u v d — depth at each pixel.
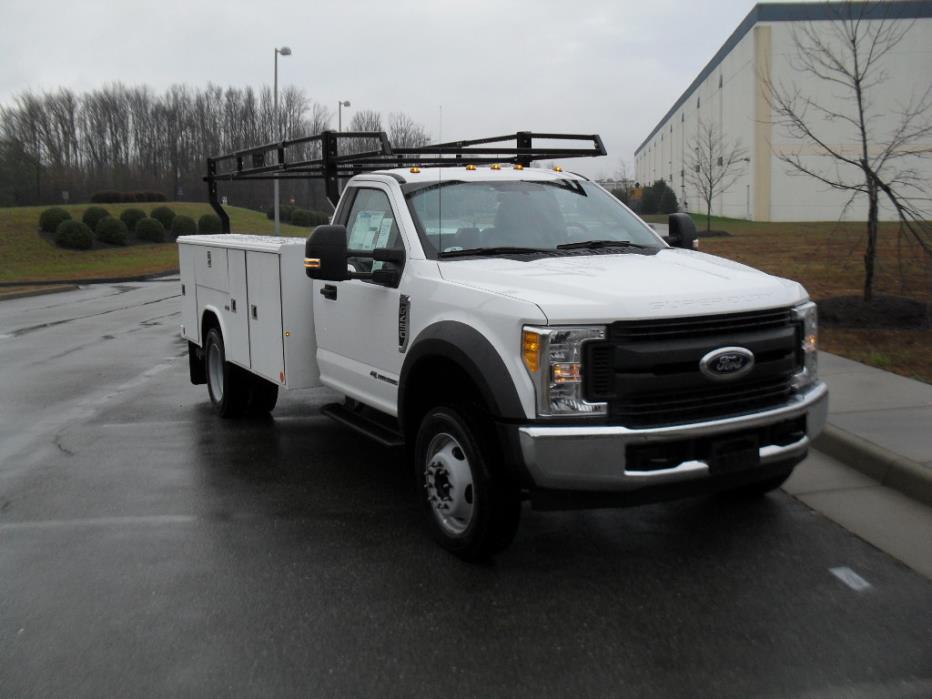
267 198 78.25
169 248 45.66
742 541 5.07
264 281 6.91
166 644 3.93
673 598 4.35
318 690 3.53
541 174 6.23
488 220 5.65
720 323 4.38
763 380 4.56
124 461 7.05
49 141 84.81
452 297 4.80
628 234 5.91
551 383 4.18
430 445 5.01
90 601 4.39
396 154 6.84
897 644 3.84
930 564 4.70
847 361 9.18
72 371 11.57
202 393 9.93
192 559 4.95
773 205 46.56
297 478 6.55
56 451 7.39
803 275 16.20
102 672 3.69
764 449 4.51
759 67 40.56
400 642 3.92
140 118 87.81
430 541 5.20
